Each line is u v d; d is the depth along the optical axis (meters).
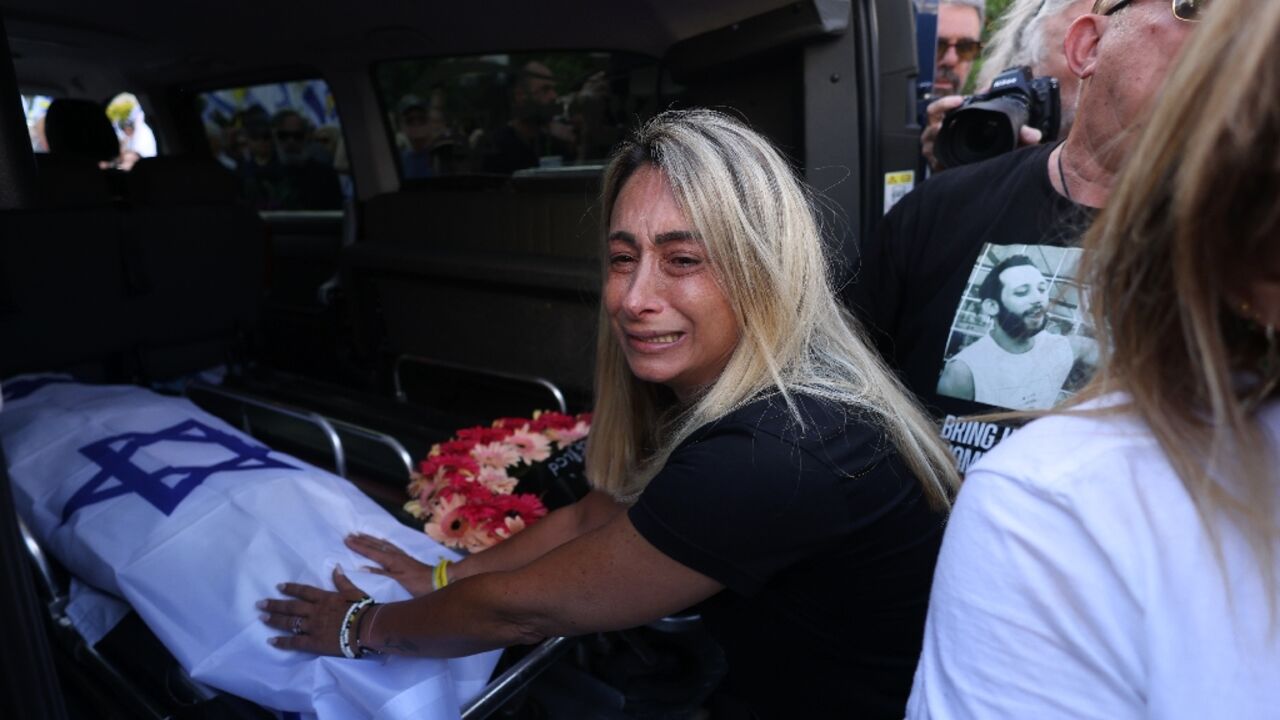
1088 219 1.11
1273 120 0.41
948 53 3.08
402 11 2.96
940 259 1.45
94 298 2.96
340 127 3.66
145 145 4.83
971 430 1.38
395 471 2.38
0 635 0.81
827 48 2.11
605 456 1.43
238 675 1.36
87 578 1.61
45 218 2.77
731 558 0.97
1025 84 1.75
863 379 1.08
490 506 1.74
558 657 1.53
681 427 1.21
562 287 2.76
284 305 4.38
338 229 4.18
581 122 2.95
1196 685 0.47
